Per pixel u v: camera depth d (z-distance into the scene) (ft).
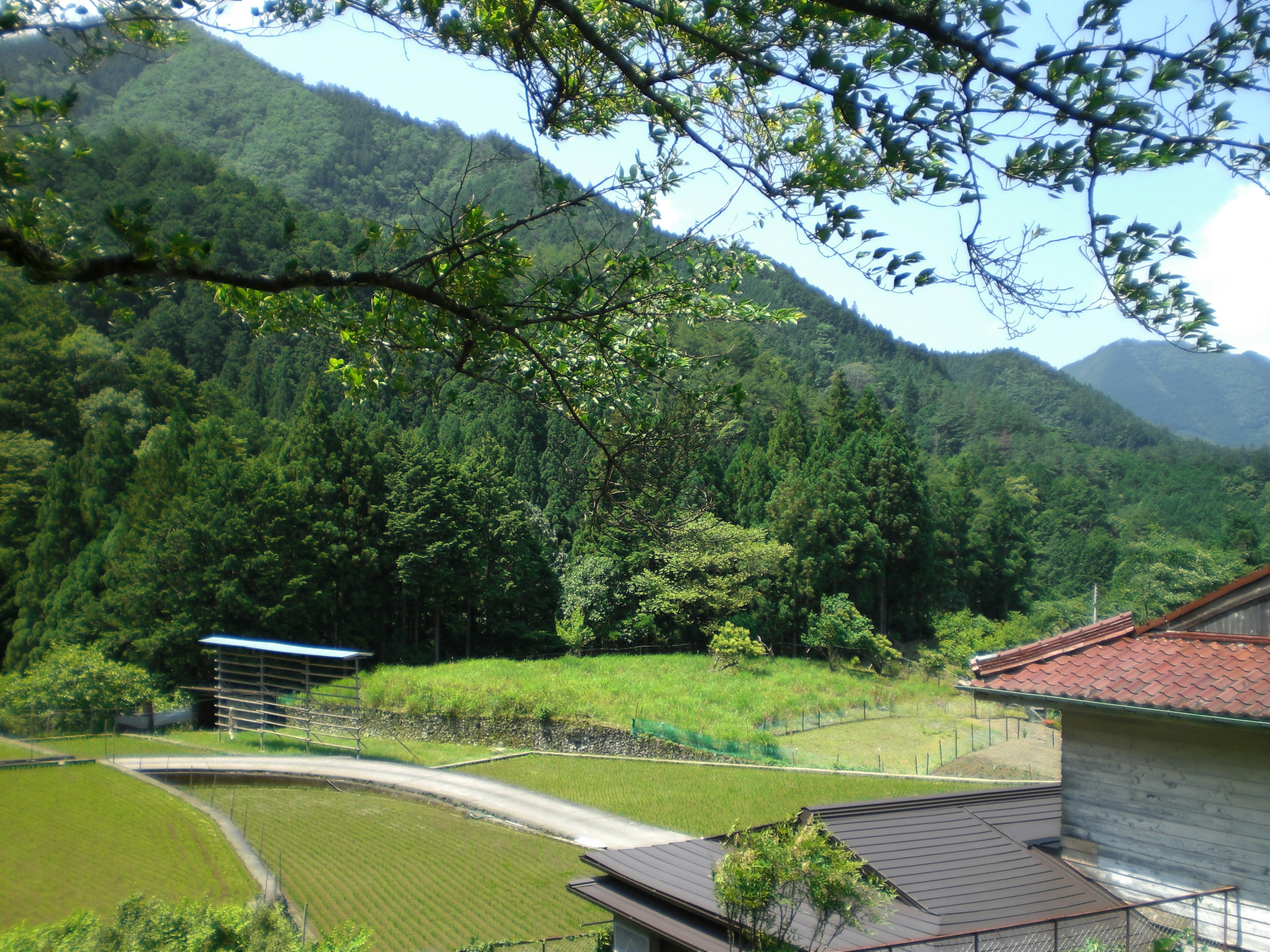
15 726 109.40
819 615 171.32
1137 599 176.24
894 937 27.89
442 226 14.21
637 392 16.60
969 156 11.63
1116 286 12.12
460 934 53.72
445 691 113.09
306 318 16.02
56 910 54.29
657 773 92.99
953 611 212.64
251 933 40.57
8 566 157.28
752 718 113.60
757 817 77.77
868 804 36.32
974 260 12.35
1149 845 29.76
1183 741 29.27
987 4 10.04
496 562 173.27
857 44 11.58
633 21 14.06
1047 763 98.63
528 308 14.80
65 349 202.18
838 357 577.02
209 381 241.76
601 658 154.61
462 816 79.41
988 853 33.30
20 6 11.00
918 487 206.69
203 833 71.00
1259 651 29.43
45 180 11.42
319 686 110.52
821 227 12.98
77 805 77.56
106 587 139.85
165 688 127.34
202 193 284.82
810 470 204.03
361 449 166.30
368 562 156.66
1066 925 28.81
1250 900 27.20
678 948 33.27
